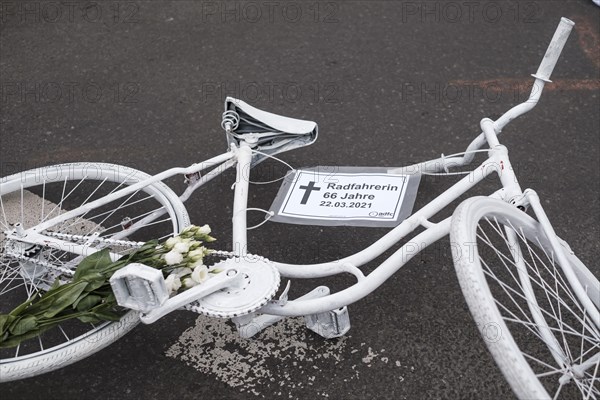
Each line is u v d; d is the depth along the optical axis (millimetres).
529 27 3531
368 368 2018
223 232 2471
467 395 1946
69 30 3613
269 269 1672
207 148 2863
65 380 2023
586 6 3674
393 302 2201
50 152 2861
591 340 1819
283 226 2484
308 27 3584
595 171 2680
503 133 2863
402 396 1949
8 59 3422
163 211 2266
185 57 3395
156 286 1485
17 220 2521
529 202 1844
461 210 1521
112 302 1637
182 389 1989
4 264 2066
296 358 2051
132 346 2104
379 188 2084
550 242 1691
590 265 2311
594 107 3006
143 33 3570
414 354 2051
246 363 2045
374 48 3418
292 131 2377
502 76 3213
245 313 1577
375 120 2971
